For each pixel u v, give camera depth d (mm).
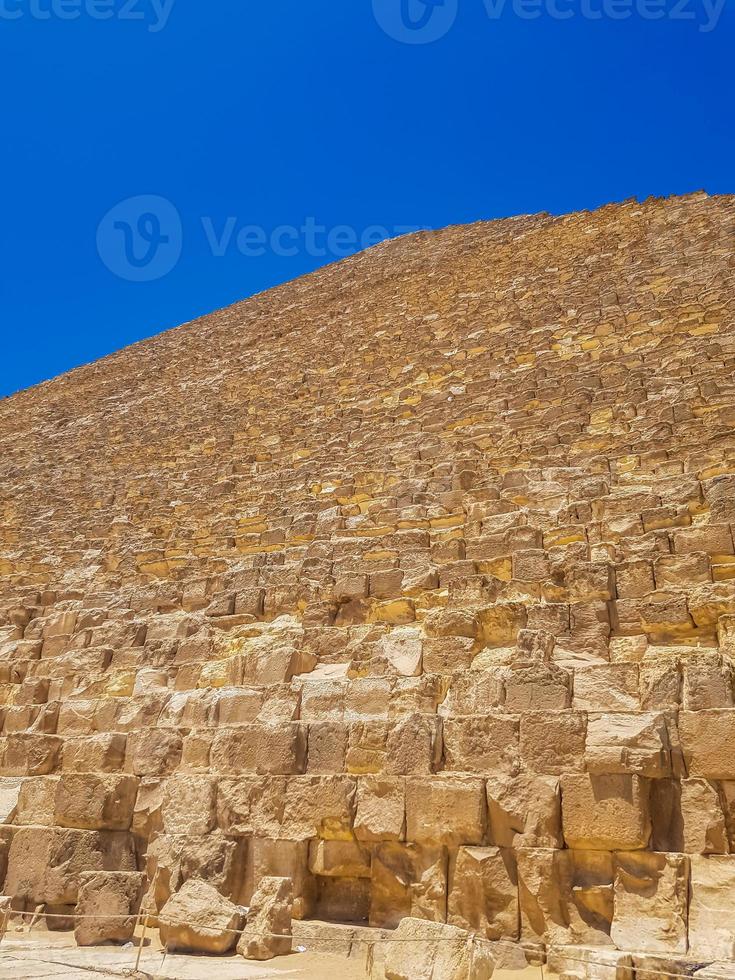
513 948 7020
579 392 19109
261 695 10500
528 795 7812
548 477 14977
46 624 16453
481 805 7953
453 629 10367
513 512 13422
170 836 9430
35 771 11383
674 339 20641
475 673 9312
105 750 10797
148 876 9344
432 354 28000
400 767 8719
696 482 11852
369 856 8469
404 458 19500
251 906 7988
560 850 7523
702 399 16047
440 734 8789
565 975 6395
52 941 8523
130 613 15492
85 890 8547
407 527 14891
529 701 8672
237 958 7508
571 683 8641
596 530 11969
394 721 9023
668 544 10711
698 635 9297
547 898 7355
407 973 6438
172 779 9922
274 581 14000
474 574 11859
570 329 24891
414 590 12117
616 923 7062
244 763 9688
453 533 13750
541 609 10000
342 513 16703
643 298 24797
